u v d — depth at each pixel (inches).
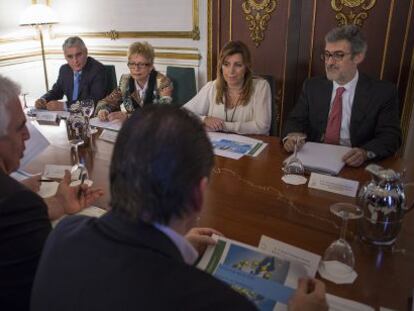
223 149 68.1
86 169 58.9
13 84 40.3
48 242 24.7
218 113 88.3
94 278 20.6
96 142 73.1
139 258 20.7
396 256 37.7
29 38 167.5
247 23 123.9
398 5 100.9
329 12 110.2
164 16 141.3
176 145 21.2
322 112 78.8
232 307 19.6
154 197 21.3
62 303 20.8
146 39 148.7
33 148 66.3
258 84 86.4
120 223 22.4
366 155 61.4
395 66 105.7
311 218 44.8
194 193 22.2
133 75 102.2
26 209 29.9
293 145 65.9
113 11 152.8
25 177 56.9
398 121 72.2
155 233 21.9
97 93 118.3
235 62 81.7
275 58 123.0
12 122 39.5
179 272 20.5
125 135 22.3
